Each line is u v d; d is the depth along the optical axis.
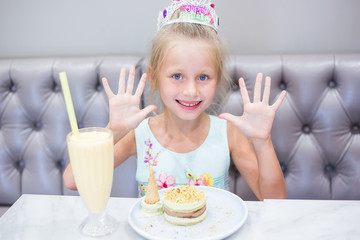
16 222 0.65
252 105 0.82
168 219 0.64
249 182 1.12
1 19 1.46
